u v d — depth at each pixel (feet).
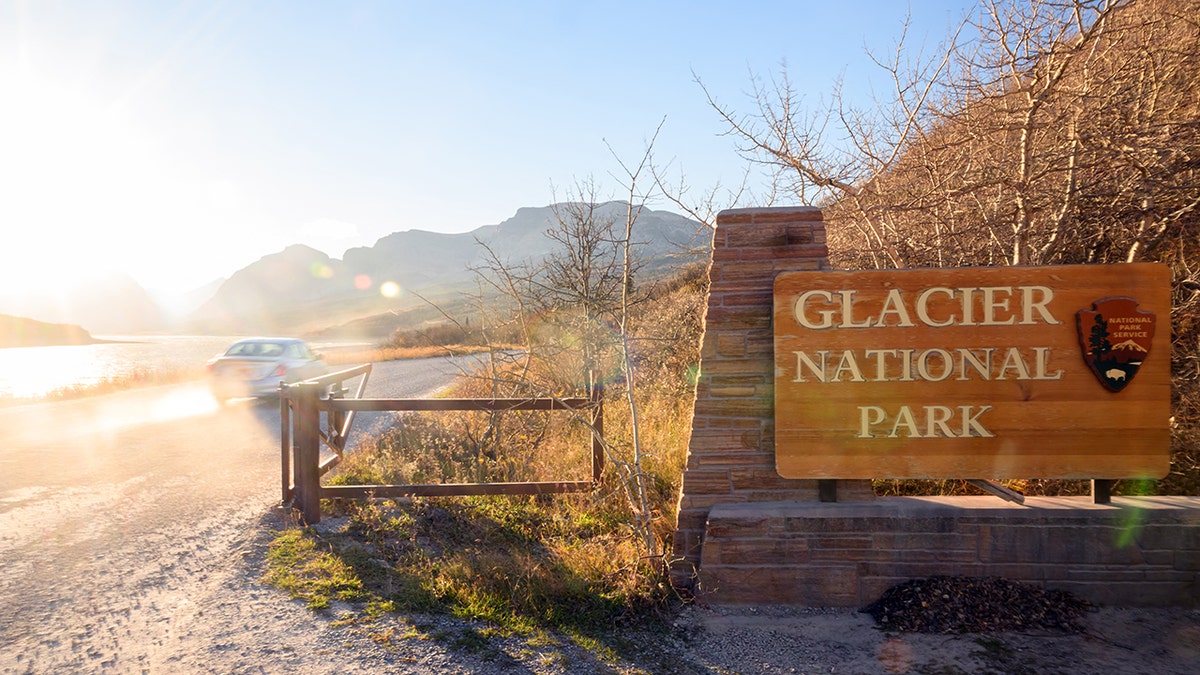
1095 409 14.79
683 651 13.04
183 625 13.05
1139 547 14.51
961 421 14.99
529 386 24.85
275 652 12.09
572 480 21.74
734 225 15.76
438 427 29.91
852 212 22.53
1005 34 18.08
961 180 20.63
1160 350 14.66
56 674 11.16
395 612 13.87
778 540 14.96
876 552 14.88
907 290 15.05
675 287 44.88
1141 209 17.53
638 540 16.92
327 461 22.16
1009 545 14.69
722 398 15.78
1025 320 14.88
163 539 17.88
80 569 15.75
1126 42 19.54
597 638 13.39
